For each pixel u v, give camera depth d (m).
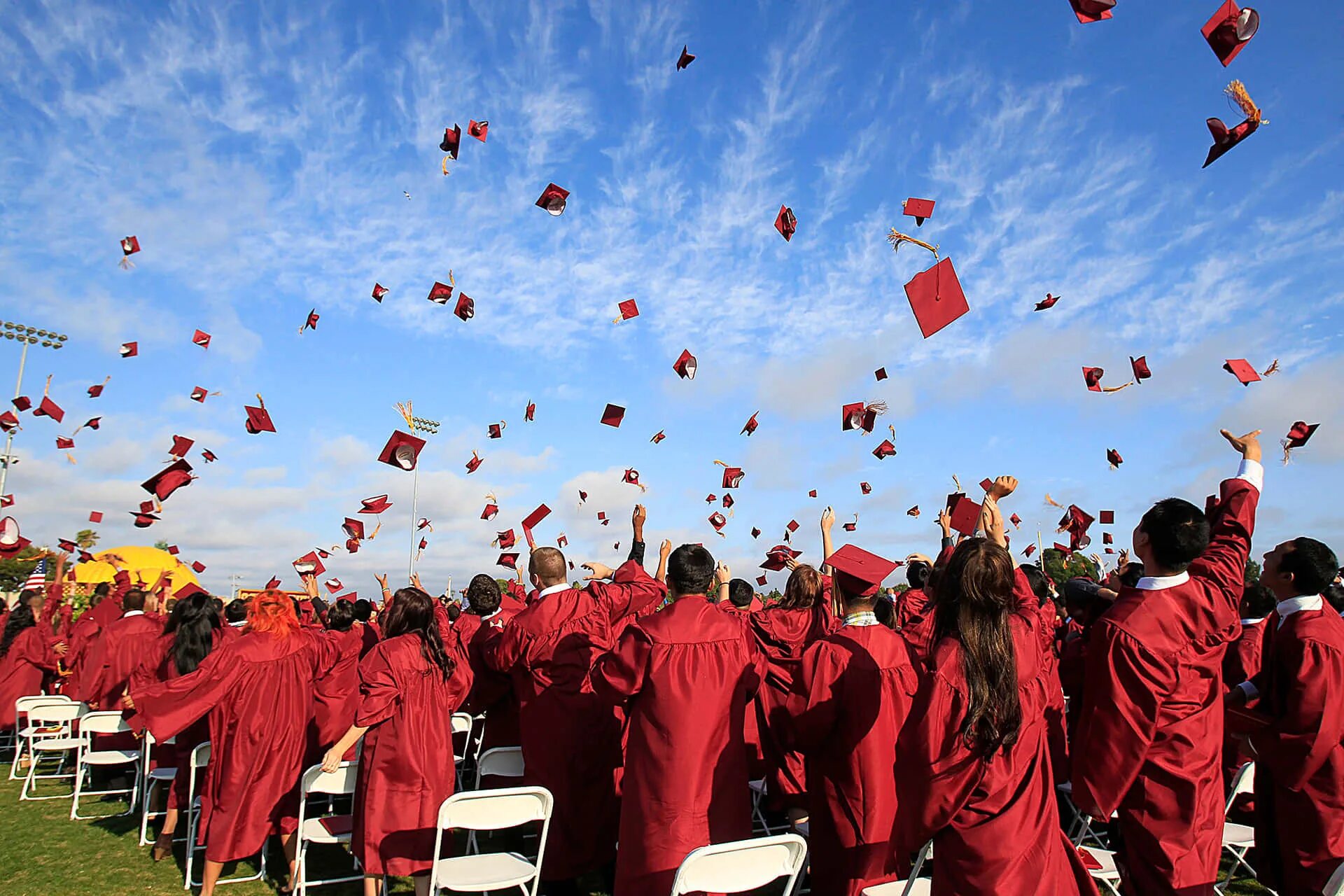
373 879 4.17
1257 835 3.70
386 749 4.18
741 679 3.83
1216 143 3.64
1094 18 3.54
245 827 4.55
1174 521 2.95
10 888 4.71
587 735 4.71
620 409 9.23
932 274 4.27
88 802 6.77
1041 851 2.48
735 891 2.92
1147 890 2.86
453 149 6.90
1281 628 3.58
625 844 3.72
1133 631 2.92
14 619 8.53
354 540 9.53
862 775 3.85
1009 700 2.48
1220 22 3.51
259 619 4.95
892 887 3.20
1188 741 2.84
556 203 6.96
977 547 2.66
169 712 4.46
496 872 3.70
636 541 5.73
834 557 4.18
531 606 4.94
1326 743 3.35
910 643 5.04
